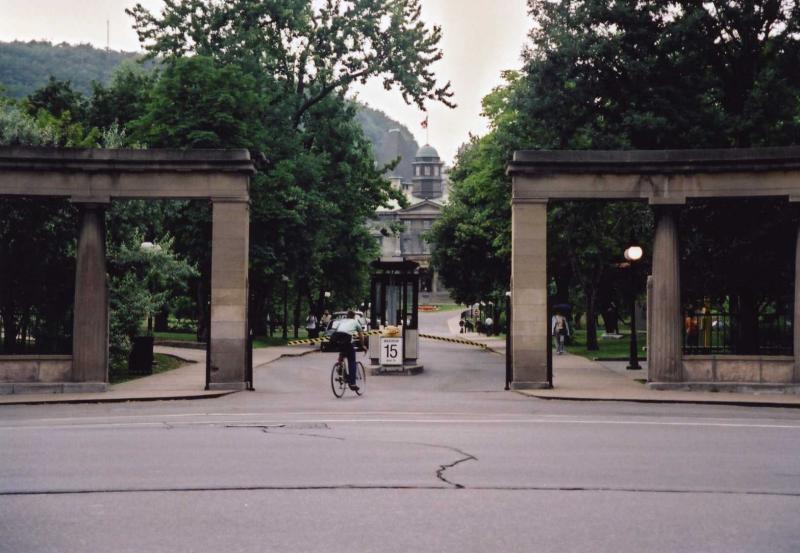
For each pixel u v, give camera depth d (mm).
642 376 31750
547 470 11719
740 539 8227
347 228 63531
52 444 14008
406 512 9203
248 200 26156
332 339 25172
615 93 35125
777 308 27828
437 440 14516
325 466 11938
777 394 24719
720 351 26469
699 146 33000
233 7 52594
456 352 54750
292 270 56031
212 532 8367
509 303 27297
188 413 19609
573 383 28625
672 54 34656
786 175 25016
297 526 8594
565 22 35344
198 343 48312
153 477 11133
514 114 46812
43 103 65125
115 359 31422
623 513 9234
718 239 30406
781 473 11625
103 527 8570
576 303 65688
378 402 22859
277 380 31391
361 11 53656
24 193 25062
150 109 46000
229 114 45625
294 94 55281
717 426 16844
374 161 61969
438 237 76438
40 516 9031
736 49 35062
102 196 25359
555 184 26141
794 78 34000
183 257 48844
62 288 26422
